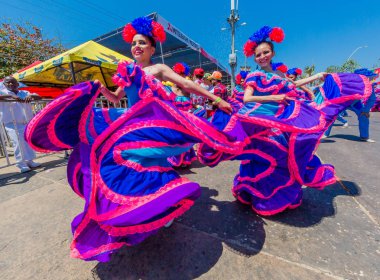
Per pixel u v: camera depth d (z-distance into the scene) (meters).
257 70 2.18
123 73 1.52
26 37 15.39
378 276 1.44
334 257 1.61
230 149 1.57
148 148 1.47
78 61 5.70
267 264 1.56
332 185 2.87
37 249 1.78
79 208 2.45
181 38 9.36
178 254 1.68
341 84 2.15
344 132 7.21
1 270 1.56
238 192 2.41
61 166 4.12
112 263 1.60
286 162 2.06
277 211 2.11
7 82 3.90
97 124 1.77
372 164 3.72
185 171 3.63
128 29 1.80
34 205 2.55
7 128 3.74
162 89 1.56
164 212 1.42
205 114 3.01
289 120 1.89
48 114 1.45
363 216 2.14
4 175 3.71
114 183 1.40
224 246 1.76
